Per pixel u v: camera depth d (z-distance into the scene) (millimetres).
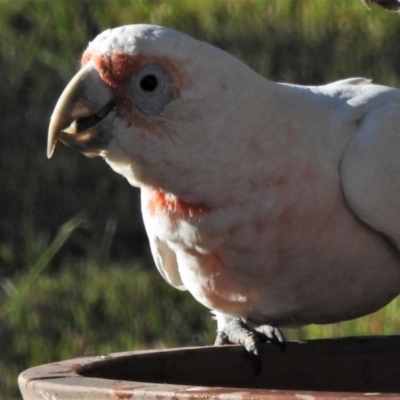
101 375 4535
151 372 4793
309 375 5215
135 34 4980
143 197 5562
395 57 14875
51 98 14289
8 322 11055
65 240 12648
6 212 13078
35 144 13773
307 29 15547
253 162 5094
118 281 11789
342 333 10391
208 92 4949
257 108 5078
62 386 4012
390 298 5855
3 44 15391
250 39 15445
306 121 5328
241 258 5289
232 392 3738
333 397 3582
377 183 5379
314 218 5250
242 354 5109
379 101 5680
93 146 5070
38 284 11812
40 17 15938
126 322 11023
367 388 5191
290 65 14852
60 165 13500
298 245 5266
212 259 5383
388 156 5445
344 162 5383
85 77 5027
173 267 6223
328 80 14547
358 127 5547
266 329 5477
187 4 16453
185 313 11086
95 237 12750
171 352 4883
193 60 4941
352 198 5344
